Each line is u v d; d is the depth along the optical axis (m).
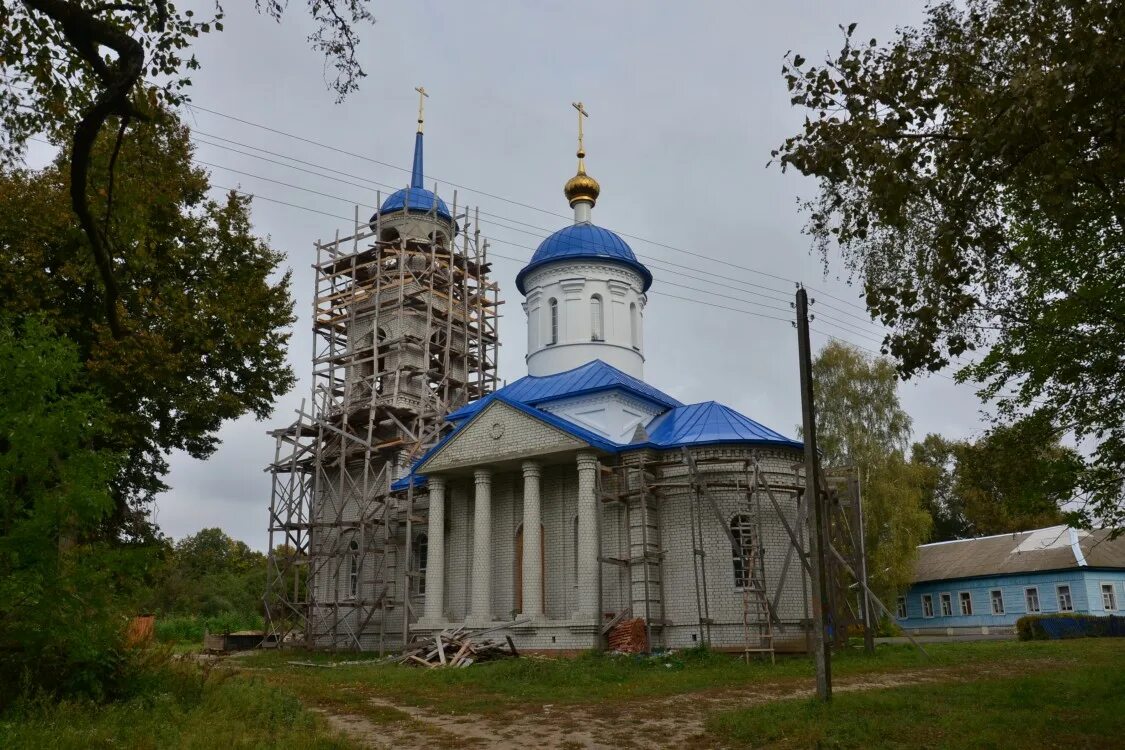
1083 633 43.25
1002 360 17.98
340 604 39.19
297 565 41.84
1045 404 18.17
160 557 17.61
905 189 13.44
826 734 13.98
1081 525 18.25
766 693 20.61
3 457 14.40
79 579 14.71
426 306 43.91
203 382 27.89
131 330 24.41
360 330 44.91
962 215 13.73
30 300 23.42
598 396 34.72
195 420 27.64
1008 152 12.57
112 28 13.48
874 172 13.85
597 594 30.22
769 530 31.03
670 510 31.44
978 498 62.25
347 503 42.44
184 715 14.54
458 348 45.06
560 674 23.78
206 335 26.73
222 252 28.64
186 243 27.47
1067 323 16.84
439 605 33.88
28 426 14.50
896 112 13.64
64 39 15.01
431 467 34.53
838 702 16.89
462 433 34.25
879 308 15.13
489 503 33.47
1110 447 17.64
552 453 31.64
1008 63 13.90
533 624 30.92
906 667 25.94
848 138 13.53
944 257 13.73
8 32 14.86
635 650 29.14
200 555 97.38
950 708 16.33
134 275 24.91
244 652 38.88
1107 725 14.27
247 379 29.45
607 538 31.81
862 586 30.95
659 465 30.91
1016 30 13.71
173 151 25.31
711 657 27.72
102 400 16.98
